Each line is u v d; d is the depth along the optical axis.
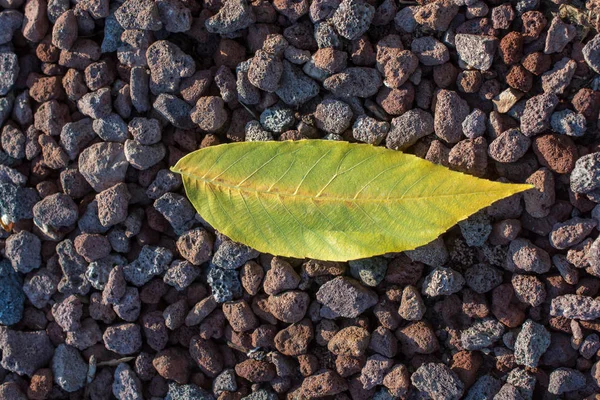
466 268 0.38
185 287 0.39
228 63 0.39
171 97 0.38
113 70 0.39
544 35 0.37
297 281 0.38
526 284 0.38
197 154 0.37
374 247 0.37
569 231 0.37
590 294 0.38
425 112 0.38
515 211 0.38
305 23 0.38
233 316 0.39
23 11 0.40
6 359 0.39
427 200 0.36
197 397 0.39
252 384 0.39
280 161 0.37
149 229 0.39
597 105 0.37
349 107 0.38
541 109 0.37
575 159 0.37
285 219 0.37
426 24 0.38
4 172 0.39
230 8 0.38
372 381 0.38
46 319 0.40
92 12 0.39
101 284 0.39
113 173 0.38
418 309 0.38
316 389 0.38
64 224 0.39
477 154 0.37
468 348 0.38
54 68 0.39
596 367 0.38
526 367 0.38
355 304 0.38
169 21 0.38
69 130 0.39
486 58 0.37
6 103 0.39
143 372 0.39
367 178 0.37
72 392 0.40
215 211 0.37
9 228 0.40
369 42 0.38
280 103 0.38
